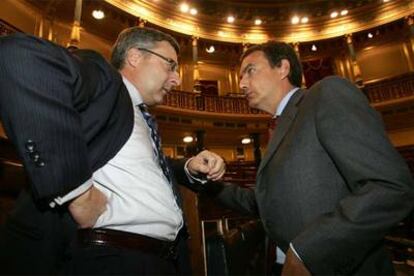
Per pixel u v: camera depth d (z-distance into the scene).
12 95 0.65
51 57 0.70
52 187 0.66
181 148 12.33
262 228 1.84
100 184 0.88
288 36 13.37
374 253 1.01
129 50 1.28
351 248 0.81
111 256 0.83
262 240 1.81
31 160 0.64
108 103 0.88
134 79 1.26
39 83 0.66
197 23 12.64
